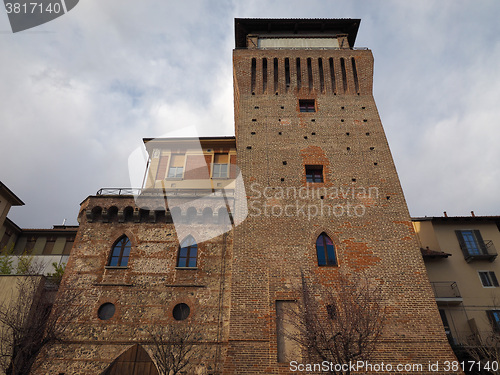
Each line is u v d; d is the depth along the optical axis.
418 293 20.50
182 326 20.39
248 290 20.66
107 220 23.95
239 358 18.50
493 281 27.89
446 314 26.50
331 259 21.92
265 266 21.48
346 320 16.83
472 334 25.31
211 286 21.77
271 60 31.62
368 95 30.05
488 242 29.31
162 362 18.31
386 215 23.39
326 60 31.53
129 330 20.28
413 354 18.58
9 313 19.78
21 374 17.52
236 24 35.38
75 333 20.12
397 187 24.66
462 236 29.84
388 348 18.70
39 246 31.91
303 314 17.69
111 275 22.03
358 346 16.09
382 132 27.66
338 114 28.80
